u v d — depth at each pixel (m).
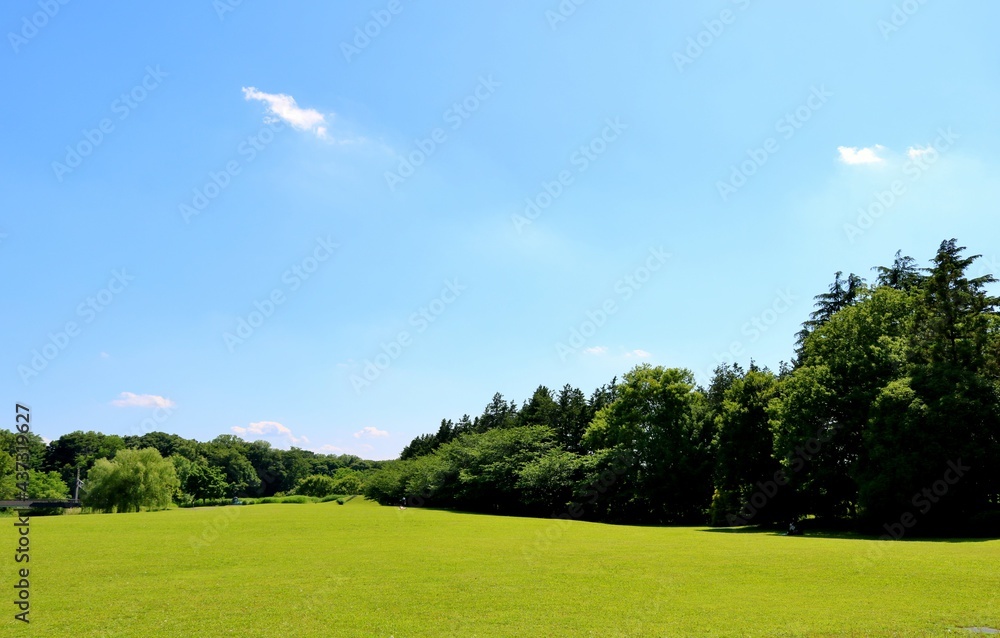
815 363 51.66
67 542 35.81
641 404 71.12
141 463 90.94
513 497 84.81
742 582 21.08
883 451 40.19
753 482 55.53
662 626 15.22
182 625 15.79
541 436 91.00
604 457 74.38
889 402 40.78
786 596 18.50
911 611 16.09
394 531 44.22
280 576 23.33
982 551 27.12
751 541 36.47
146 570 24.91
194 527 47.50
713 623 15.41
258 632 15.08
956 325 44.41
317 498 142.25
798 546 32.19
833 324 51.28
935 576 20.81
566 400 110.88
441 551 31.33
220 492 143.50
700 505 66.31
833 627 14.66
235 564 26.58
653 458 67.31
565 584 21.20
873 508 41.09
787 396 51.56
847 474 45.69
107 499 88.00
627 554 29.56
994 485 39.75
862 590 19.06
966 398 37.97
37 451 133.88
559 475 77.56
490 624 15.70
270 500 139.12
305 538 38.56
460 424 143.62
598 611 17.00
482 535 41.38
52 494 114.25
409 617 16.53
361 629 15.32
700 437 67.94
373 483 123.12
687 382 70.56
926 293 46.81
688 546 33.16
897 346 46.12
